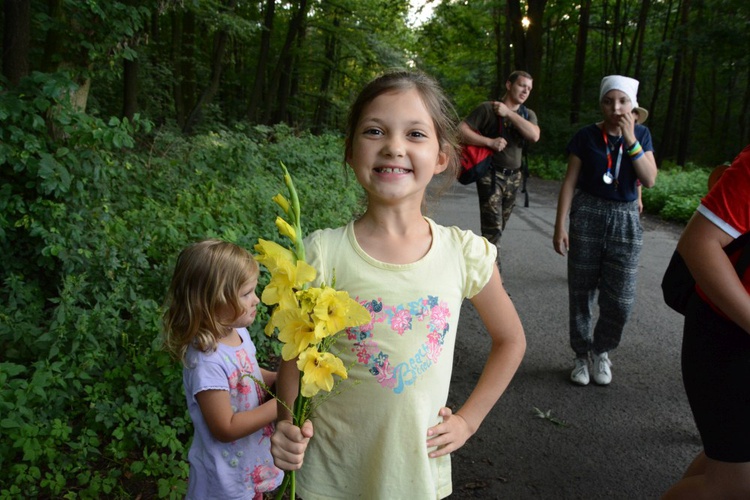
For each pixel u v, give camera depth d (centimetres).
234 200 553
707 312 178
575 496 270
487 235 519
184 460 263
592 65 3183
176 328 192
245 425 187
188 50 1697
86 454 255
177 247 411
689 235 172
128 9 490
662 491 274
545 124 2258
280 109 2230
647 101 3128
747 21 1895
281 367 149
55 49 487
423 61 2727
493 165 509
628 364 412
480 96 3694
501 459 297
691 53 2459
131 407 272
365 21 2189
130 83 951
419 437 139
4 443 254
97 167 399
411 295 140
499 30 2970
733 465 171
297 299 115
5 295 377
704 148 3162
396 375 137
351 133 151
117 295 333
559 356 424
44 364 281
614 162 347
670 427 329
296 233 121
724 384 171
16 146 378
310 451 146
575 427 327
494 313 155
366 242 144
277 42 2159
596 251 359
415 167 139
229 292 191
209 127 1392
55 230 366
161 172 586
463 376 391
